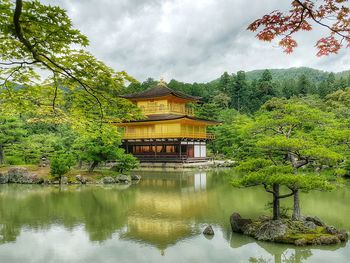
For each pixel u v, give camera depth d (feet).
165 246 46.29
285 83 395.34
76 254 43.93
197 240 48.60
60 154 116.98
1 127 123.75
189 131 179.73
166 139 174.29
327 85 338.13
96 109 30.25
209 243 47.26
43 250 45.60
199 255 42.86
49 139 132.26
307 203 71.56
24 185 108.88
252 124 54.75
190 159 168.86
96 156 115.75
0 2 16.62
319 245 44.88
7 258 42.83
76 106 29.50
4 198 84.12
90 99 27.91
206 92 351.67
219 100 321.32
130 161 119.65
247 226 50.93
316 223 51.21
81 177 111.65
